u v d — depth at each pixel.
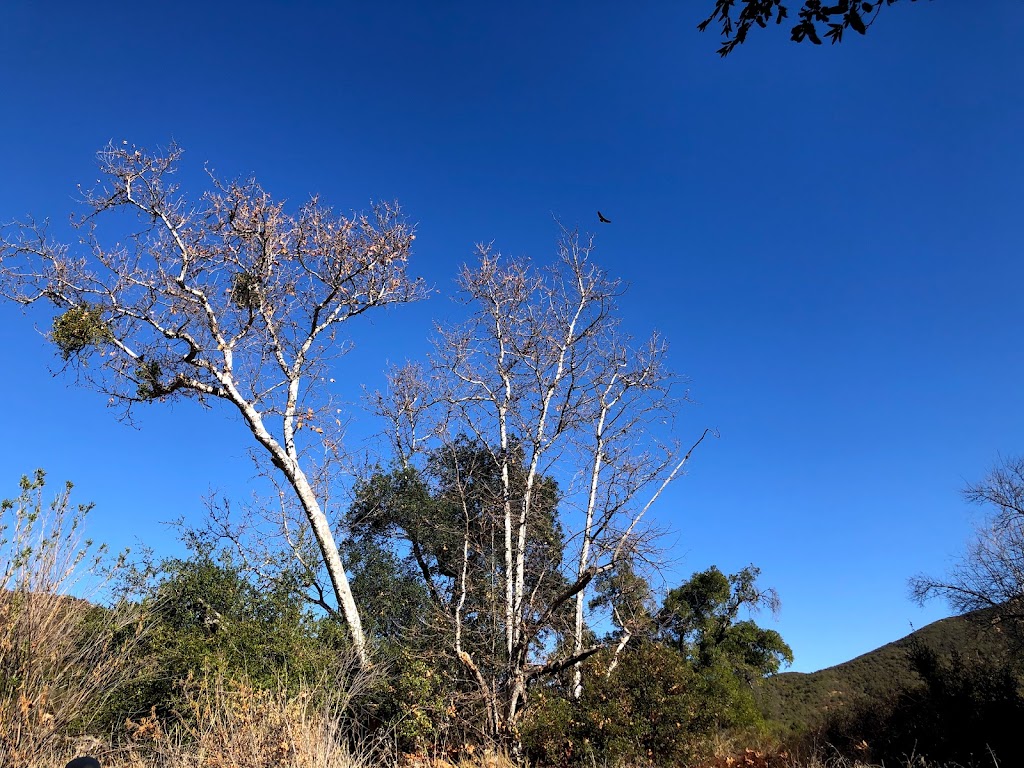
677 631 24.70
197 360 15.24
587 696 12.57
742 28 4.51
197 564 12.70
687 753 11.93
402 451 22.70
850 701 20.95
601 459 18.08
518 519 16.55
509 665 14.13
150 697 9.49
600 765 11.27
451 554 18.92
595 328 18.42
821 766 13.22
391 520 20.09
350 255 17.08
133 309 14.88
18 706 6.91
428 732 11.67
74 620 7.76
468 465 19.08
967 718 15.05
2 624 7.02
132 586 11.30
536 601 15.63
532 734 12.04
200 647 10.47
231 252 15.95
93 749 8.12
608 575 15.71
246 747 7.51
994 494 21.25
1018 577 19.92
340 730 9.09
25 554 7.22
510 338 18.28
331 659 11.80
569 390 17.55
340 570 15.04
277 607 12.73
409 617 18.22
